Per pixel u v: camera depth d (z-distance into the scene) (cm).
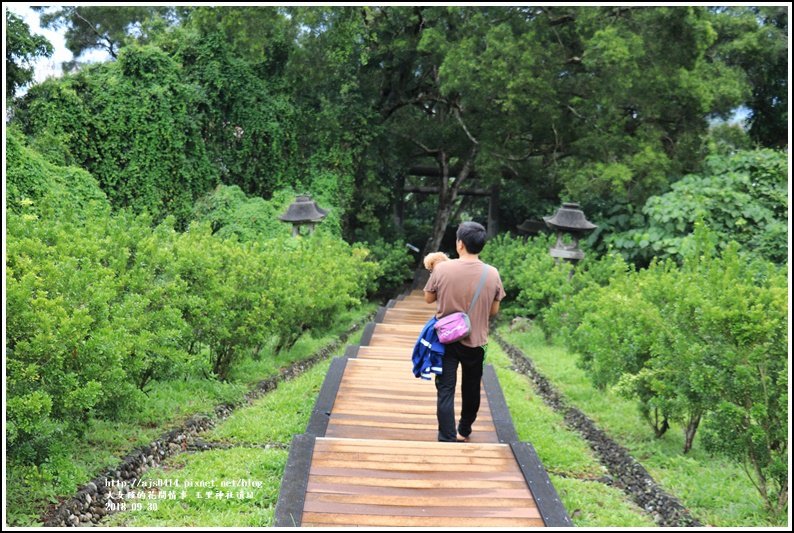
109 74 1631
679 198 1337
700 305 495
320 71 1800
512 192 2348
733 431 459
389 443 501
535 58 1540
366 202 2005
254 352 901
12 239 527
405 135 2031
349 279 1288
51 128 1509
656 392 565
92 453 478
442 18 1728
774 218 1266
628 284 752
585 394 767
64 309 421
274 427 608
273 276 830
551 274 1195
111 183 1600
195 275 683
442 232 2153
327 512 399
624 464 551
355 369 751
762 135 2034
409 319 1322
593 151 1669
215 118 1772
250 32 1667
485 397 662
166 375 577
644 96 1556
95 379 438
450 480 448
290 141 1848
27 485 412
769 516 447
